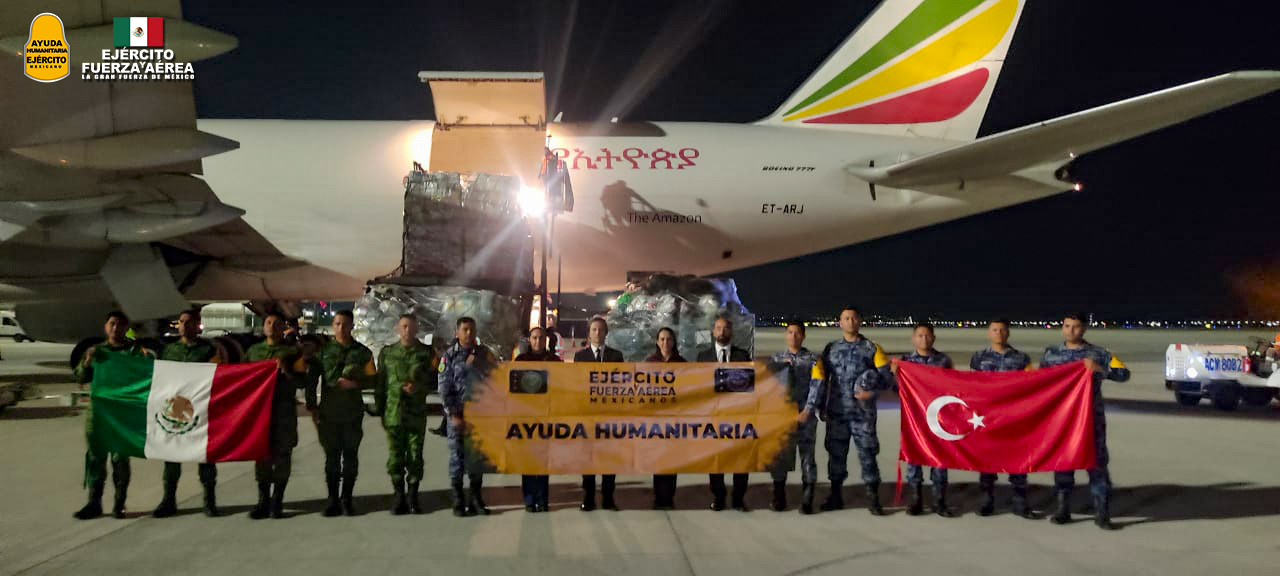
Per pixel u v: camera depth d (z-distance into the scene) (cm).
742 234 1576
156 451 620
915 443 643
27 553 533
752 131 1605
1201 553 539
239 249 1544
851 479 799
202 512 645
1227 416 1286
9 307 1823
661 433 652
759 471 655
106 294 1512
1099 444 608
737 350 706
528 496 649
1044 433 624
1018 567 509
